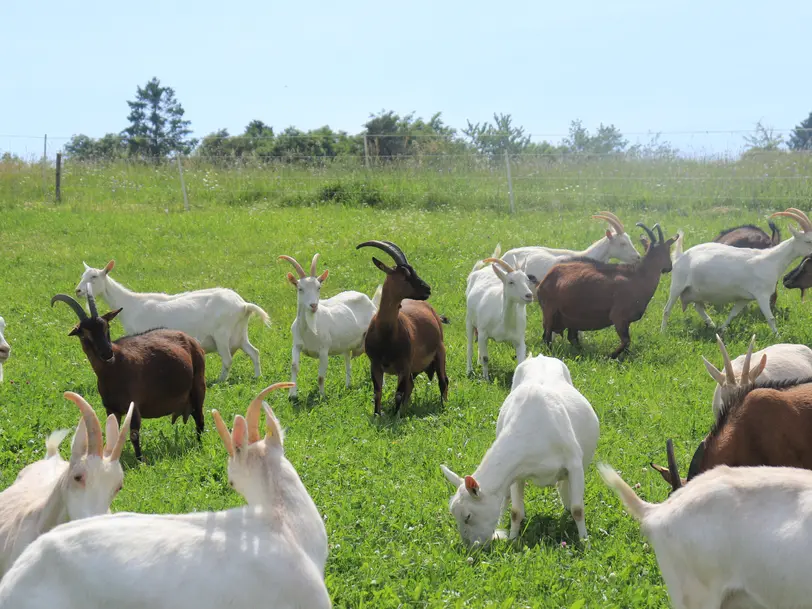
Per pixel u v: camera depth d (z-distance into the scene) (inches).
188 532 141.5
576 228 754.2
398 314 396.2
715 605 167.6
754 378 276.7
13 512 183.5
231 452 157.5
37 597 135.3
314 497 275.9
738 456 240.2
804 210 775.1
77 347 507.8
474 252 699.4
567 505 271.1
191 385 362.9
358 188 934.4
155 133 2225.6
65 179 1027.9
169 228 819.4
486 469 249.0
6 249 754.8
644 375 437.1
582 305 487.8
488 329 461.7
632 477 300.5
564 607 206.5
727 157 961.5
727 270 514.0
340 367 487.5
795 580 156.0
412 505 271.6
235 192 962.7
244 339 474.6
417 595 207.5
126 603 133.3
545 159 1011.3
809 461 238.8
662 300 591.8
